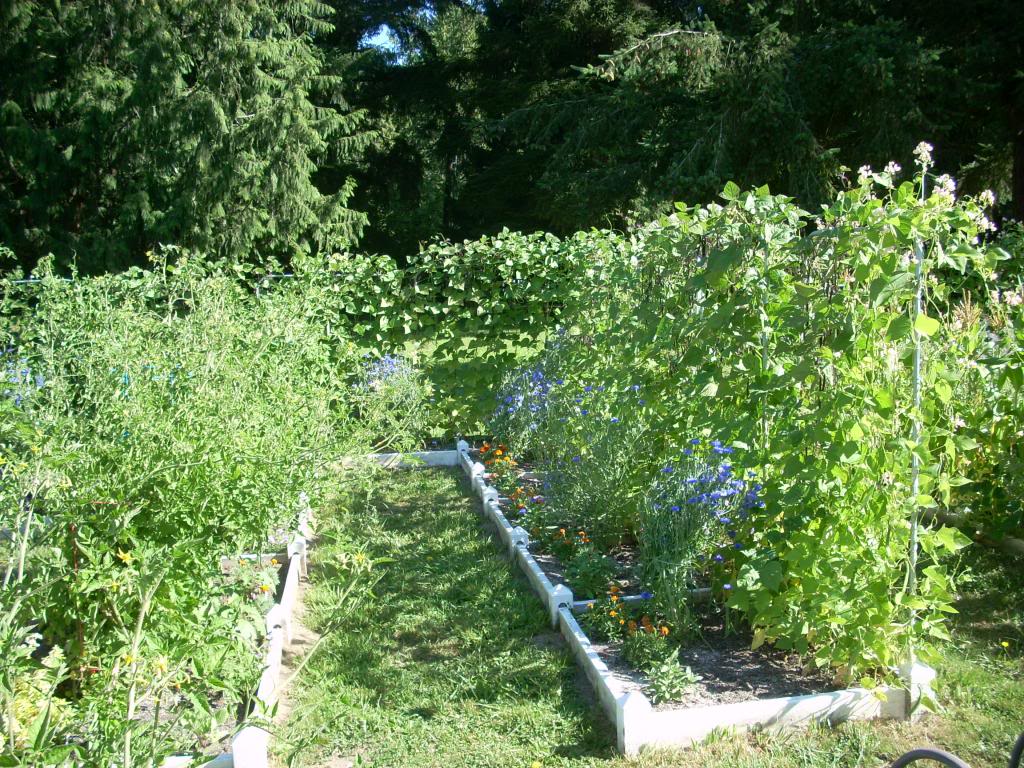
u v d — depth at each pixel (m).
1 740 2.24
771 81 16.98
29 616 3.20
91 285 6.95
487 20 29.36
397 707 3.98
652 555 4.48
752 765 3.39
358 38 29.97
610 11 23.75
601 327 6.89
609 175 20.20
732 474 4.59
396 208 30.67
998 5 17.03
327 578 5.57
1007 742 3.51
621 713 3.54
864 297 3.70
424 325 9.08
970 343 5.14
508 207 26.70
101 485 3.34
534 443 7.46
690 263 4.98
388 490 7.55
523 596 5.14
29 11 18.03
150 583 2.95
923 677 3.68
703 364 4.40
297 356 6.41
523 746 3.64
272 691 3.99
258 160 19.69
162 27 18.78
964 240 3.63
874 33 16.69
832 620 3.73
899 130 16.27
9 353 5.70
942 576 3.63
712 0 21.05
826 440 3.61
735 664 4.10
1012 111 17.83
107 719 2.58
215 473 3.74
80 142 18.39
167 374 4.46
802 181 17.23
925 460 3.66
